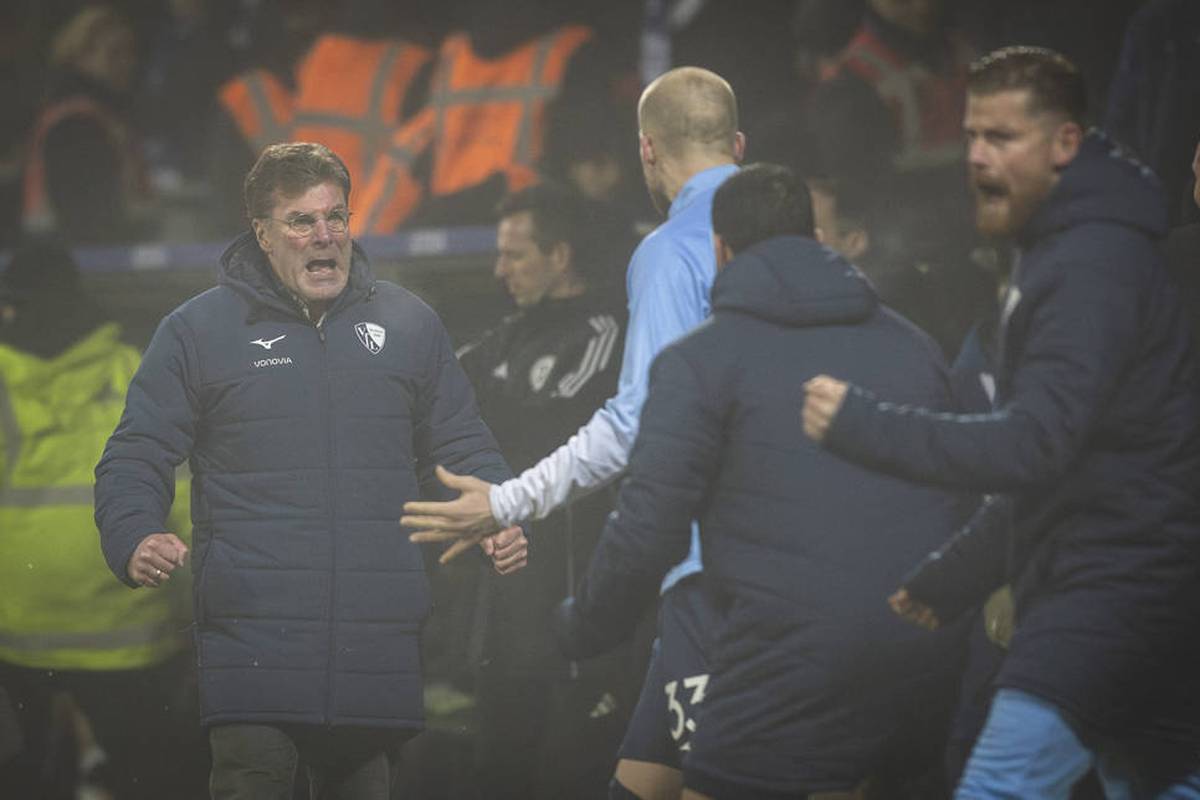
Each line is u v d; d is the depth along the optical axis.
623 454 17.06
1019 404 13.35
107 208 35.25
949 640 15.28
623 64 30.45
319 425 17.45
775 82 31.11
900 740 15.18
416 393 18.02
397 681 17.45
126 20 35.81
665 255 17.45
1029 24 28.06
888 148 26.45
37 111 39.69
